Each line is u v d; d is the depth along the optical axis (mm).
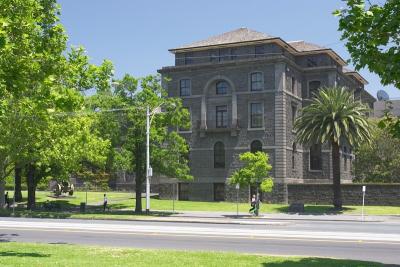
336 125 49031
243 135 59969
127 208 51906
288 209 51312
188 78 63219
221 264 13477
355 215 46906
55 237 22266
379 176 61000
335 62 67188
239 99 60469
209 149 61594
